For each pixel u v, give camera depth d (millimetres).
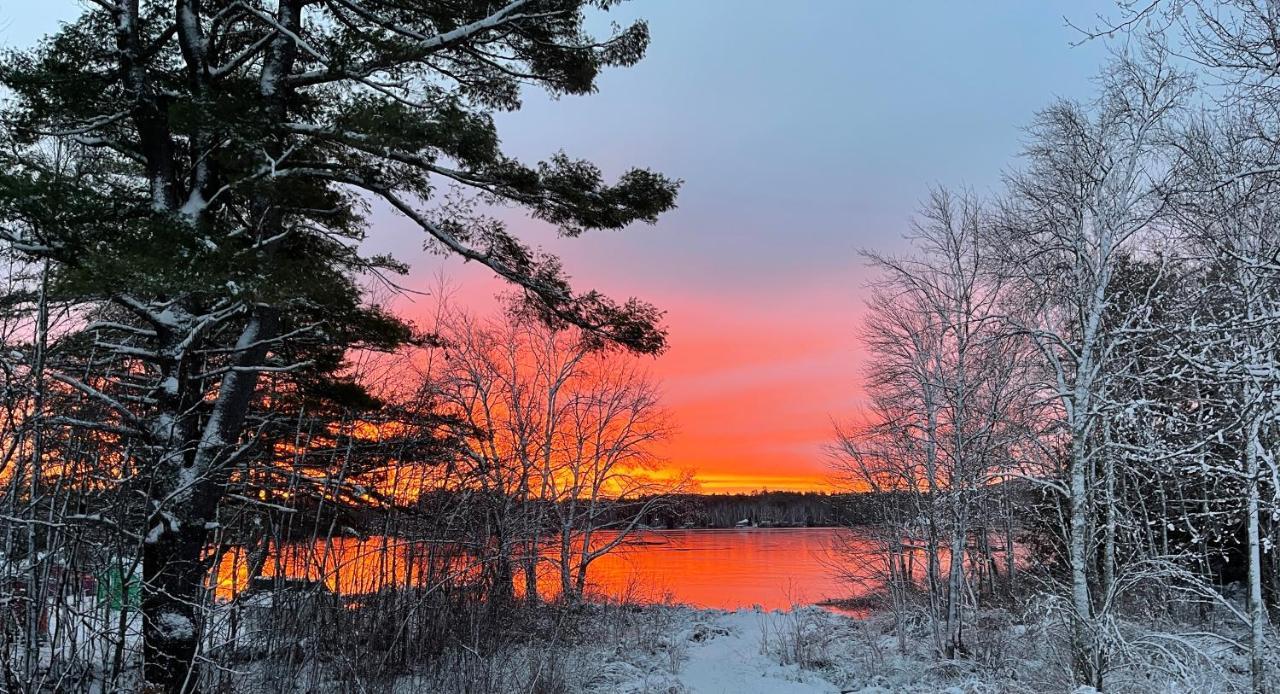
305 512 10078
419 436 12797
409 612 10680
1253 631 10812
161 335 9305
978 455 16125
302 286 8516
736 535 80812
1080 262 11953
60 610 6746
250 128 8711
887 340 19641
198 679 7461
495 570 13266
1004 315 13281
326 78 10430
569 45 10844
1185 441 11914
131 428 8203
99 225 8172
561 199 10969
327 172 10227
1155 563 11984
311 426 10734
